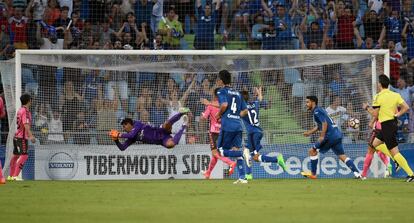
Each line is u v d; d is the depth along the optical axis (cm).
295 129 5562
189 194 3438
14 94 5494
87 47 6550
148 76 5588
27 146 5169
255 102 4944
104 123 5541
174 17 6738
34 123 5503
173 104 5578
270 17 6819
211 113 5066
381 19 6688
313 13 6781
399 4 6775
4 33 6512
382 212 2514
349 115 5562
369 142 5125
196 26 6575
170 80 5591
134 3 6719
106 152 5484
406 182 4522
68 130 5522
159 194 3459
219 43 6762
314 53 5488
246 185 4194
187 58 5591
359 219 2281
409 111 6003
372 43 6594
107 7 6662
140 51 5488
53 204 2909
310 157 5159
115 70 5562
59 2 6700
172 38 6700
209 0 6838
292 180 4919
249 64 5597
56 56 5534
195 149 5488
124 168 5466
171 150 5475
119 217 2369
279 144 5544
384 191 3631
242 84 5606
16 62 5391
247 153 4362
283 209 2627
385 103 4562
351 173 5488
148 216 2395
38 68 5534
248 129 4919
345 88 5578
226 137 4316
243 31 6762
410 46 6681
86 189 3916
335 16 6712
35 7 6638
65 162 5466
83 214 2481
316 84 5597
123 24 6625
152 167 5466
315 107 5000
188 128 5522
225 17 6806
